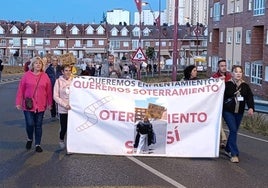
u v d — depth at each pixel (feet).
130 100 30.12
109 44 362.12
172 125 29.89
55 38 363.35
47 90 31.81
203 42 363.56
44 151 31.55
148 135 29.96
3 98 74.95
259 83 143.64
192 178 24.88
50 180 24.13
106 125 30.19
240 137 40.57
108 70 50.21
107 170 26.32
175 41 72.84
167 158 29.73
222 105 29.68
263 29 148.66
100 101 30.12
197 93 29.89
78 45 367.45
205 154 29.89
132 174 25.50
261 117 52.31
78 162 28.25
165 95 30.09
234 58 171.22
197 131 29.89
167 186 23.20
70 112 30.25
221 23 188.75
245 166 28.17
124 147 30.17
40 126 31.50
